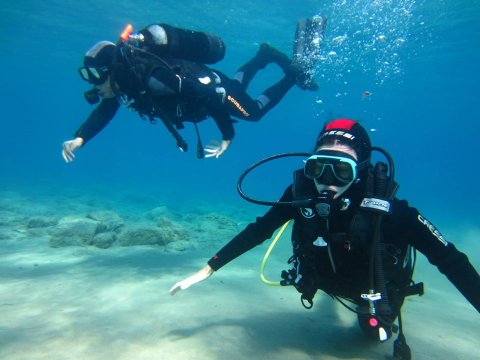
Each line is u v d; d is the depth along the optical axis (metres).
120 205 16.12
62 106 126.50
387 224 2.26
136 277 5.06
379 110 52.03
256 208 19.33
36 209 12.27
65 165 45.69
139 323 3.21
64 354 2.57
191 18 18.47
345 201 2.25
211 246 8.07
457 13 14.66
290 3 15.08
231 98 4.74
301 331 3.17
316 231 2.38
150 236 7.83
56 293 4.21
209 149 4.44
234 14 17.34
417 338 3.26
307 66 5.97
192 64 3.99
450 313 4.45
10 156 57.09
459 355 2.96
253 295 4.34
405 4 13.96
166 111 3.88
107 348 2.68
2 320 3.28
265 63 6.00
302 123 87.38
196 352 2.62
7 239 7.90
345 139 2.33
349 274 2.47
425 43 18.94
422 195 42.97
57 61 35.12
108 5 17.55
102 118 4.25
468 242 11.66
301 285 2.65
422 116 57.59
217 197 24.45
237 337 2.94
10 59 37.97
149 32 3.72
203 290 4.40
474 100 37.22
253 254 7.12
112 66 3.50
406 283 2.57
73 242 7.43
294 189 2.45
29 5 18.64
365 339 3.07
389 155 2.41
